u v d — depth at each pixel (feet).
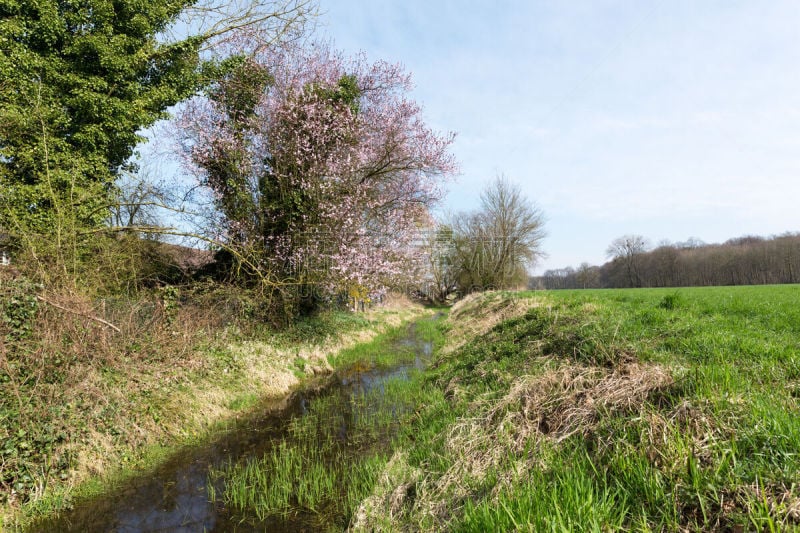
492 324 40.65
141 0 42.01
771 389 13.33
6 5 35.81
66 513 16.43
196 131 48.14
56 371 20.76
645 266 260.83
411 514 13.57
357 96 52.21
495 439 15.92
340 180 48.96
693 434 11.12
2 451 16.07
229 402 28.94
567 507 9.69
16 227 31.73
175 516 16.11
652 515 9.33
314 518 15.47
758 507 8.23
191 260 50.19
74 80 38.50
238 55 47.78
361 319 67.26
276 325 45.50
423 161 55.11
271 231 48.21
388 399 29.99
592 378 17.31
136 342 27.32
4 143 35.27
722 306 31.12
